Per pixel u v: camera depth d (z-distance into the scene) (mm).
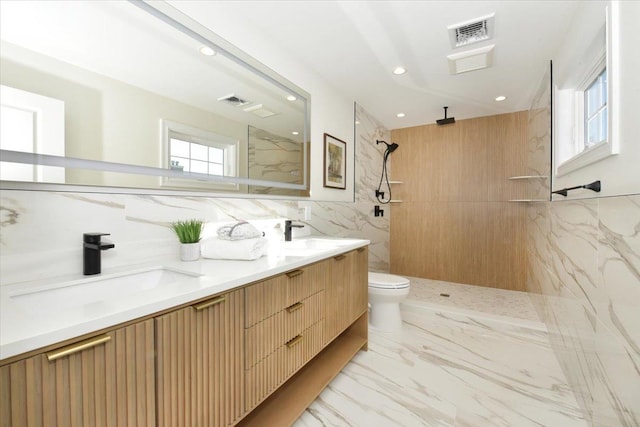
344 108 2824
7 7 857
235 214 1653
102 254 1088
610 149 1124
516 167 3352
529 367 1878
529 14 1664
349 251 1860
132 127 1169
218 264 1230
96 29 1054
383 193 3822
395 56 2125
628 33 1037
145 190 1220
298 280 1356
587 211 1415
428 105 3148
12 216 881
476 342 2230
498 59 2168
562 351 1840
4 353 518
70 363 617
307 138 2264
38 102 920
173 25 1310
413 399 1562
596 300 1300
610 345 1159
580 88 1854
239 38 1653
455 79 2506
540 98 2496
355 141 3061
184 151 1371
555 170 2037
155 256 1260
